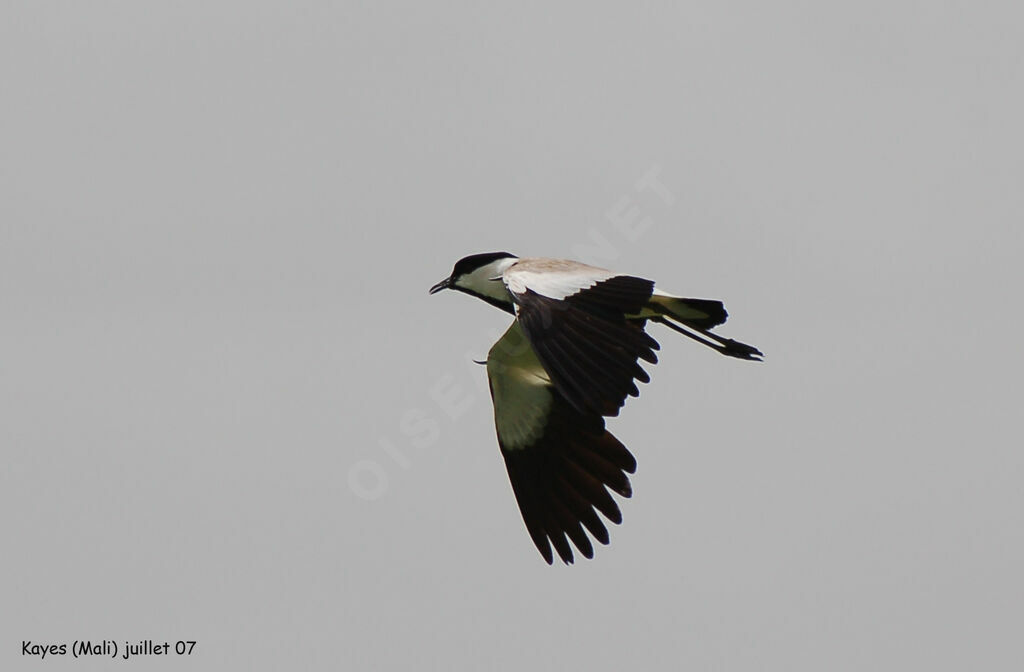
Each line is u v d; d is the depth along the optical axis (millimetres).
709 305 14688
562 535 15117
